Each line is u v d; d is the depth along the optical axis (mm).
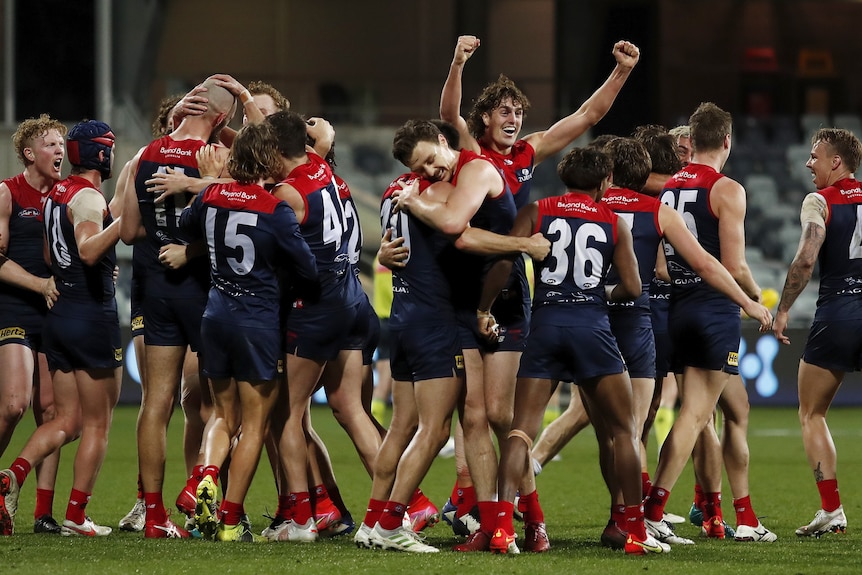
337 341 20109
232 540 19578
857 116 84312
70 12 76312
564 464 36031
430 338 18641
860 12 84250
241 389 19391
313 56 81750
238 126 47719
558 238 18328
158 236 20453
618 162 20422
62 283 21141
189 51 80688
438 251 18734
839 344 22203
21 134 22219
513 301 19281
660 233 20188
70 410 21281
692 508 24062
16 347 21906
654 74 82562
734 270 21031
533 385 18438
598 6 81938
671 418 32844
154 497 20531
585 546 19750
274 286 19328
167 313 20484
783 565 17594
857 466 35125
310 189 19609
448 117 21859
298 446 20094
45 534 20781
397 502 18547
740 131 79000
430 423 18703
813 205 22625
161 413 20641
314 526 20156
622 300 19000
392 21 82000
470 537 19469
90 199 20828
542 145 22812
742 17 83312
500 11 81750
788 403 56969
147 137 67688
